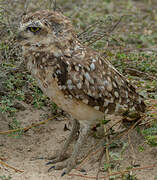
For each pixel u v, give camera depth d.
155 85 13.05
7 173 9.59
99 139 11.11
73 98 9.26
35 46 9.18
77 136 11.33
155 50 15.62
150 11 22.58
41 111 12.23
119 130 11.38
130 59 14.59
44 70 9.15
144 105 10.66
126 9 21.86
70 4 21.72
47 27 9.02
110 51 15.10
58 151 10.71
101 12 21.28
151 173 9.48
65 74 9.08
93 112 9.59
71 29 9.38
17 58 12.85
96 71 9.42
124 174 9.21
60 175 9.68
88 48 9.86
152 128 10.06
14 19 14.24
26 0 15.22
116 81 9.80
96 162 10.20
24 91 12.44
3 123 11.51
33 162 10.27
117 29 16.31
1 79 11.86
